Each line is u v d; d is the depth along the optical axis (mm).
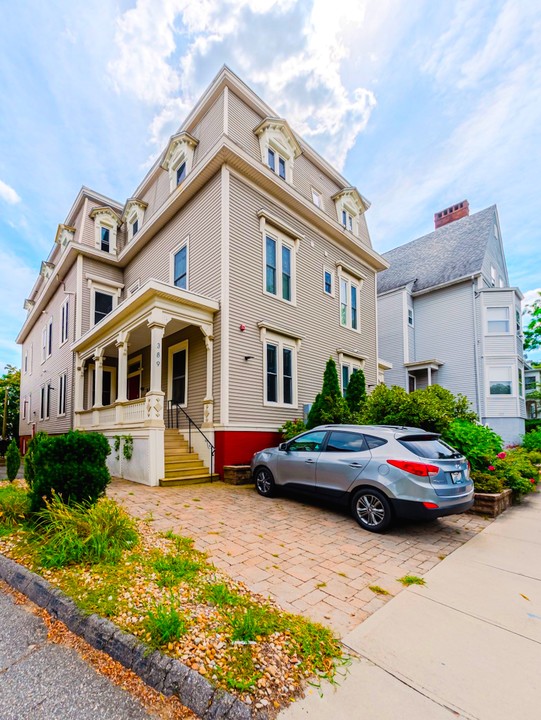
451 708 1981
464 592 3361
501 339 17938
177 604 2834
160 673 2184
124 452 8914
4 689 2162
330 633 2637
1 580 3557
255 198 10453
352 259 14719
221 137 9258
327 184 14109
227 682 2066
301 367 11477
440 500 4625
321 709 1952
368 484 5125
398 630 2727
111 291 14711
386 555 4234
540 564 4047
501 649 2520
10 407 31031
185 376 10555
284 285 11312
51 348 17031
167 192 12656
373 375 15328
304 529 5066
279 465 6648
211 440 9008
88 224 14625
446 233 23000
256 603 2982
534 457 11852
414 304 20906
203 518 5426
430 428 7684
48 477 4402
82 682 2225
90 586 3111
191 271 10664
